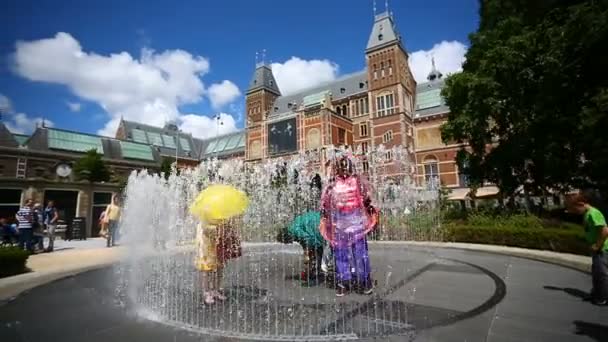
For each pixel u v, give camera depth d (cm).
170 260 1014
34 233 1230
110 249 1306
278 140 4900
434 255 1027
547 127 1543
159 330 403
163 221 1245
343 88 5397
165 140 7475
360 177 618
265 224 1505
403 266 818
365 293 554
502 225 1365
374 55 4712
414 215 1700
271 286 609
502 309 462
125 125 6931
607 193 1355
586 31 1228
